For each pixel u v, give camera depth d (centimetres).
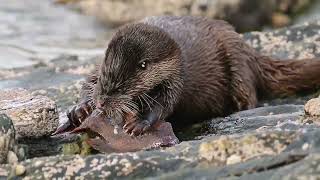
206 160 1548
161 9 3859
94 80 2059
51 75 2731
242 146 1548
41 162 1605
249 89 2353
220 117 2241
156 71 2006
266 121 1994
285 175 1411
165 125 1920
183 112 2208
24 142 1870
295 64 2448
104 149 1820
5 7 4091
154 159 1588
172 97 2052
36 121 1869
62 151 1841
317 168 1387
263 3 3850
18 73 2786
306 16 3888
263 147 1542
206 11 3803
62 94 2409
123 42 2002
